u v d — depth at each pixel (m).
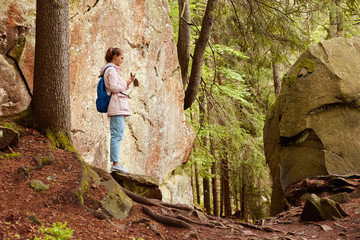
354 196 6.52
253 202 19.16
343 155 7.62
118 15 8.09
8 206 3.26
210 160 15.30
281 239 4.61
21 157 4.16
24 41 6.46
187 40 11.14
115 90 5.48
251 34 10.44
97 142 7.56
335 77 7.99
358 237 4.38
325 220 5.59
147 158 8.83
